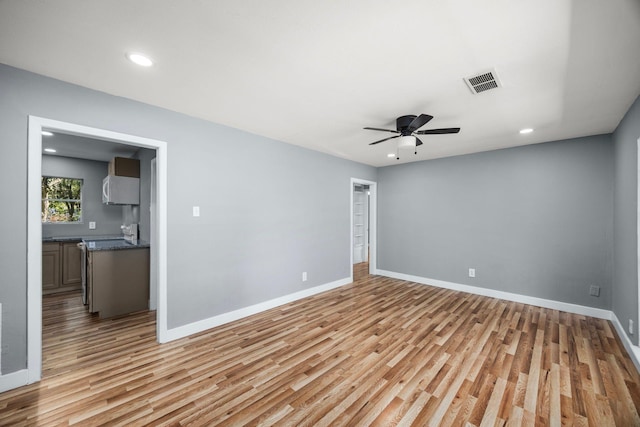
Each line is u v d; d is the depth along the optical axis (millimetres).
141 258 3631
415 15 1436
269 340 2791
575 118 2910
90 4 1365
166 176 2771
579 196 3643
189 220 2943
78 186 5207
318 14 1437
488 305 3922
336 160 4891
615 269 3250
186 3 1361
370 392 1972
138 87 2301
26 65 1964
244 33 1604
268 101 2564
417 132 2799
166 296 2766
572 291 3670
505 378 2141
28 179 2043
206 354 2502
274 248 3834
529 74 2021
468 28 1534
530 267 4004
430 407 1818
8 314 1978
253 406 1822
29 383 2033
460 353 2527
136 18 1475
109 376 2148
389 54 1804
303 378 2135
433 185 5051
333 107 2688
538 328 3104
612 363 2355
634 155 2498
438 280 4977
